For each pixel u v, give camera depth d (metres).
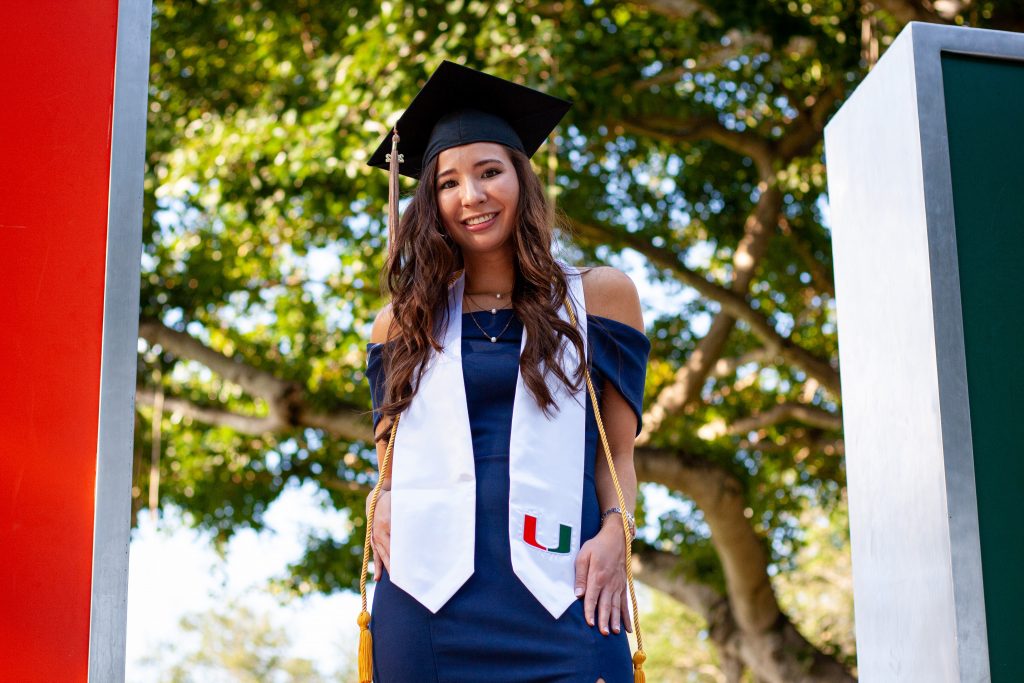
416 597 2.50
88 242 2.45
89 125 2.49
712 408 11.44
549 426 2.59
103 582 2.32
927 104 2.61
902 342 2.66
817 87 10.20
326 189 9.66
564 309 2.72
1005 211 2.61
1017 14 7.55
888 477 2.73
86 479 2.37
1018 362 2.54
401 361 2.67
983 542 2.46
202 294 10.43
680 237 11.59
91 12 2.53
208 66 10.32
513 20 8.27
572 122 8.72
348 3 9.38
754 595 10.70
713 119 10.23
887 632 2.73
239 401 11.38
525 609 2.47
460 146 2.76
